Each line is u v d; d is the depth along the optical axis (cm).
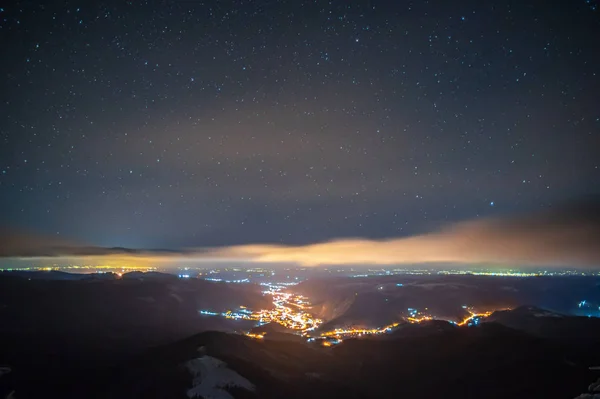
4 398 838
